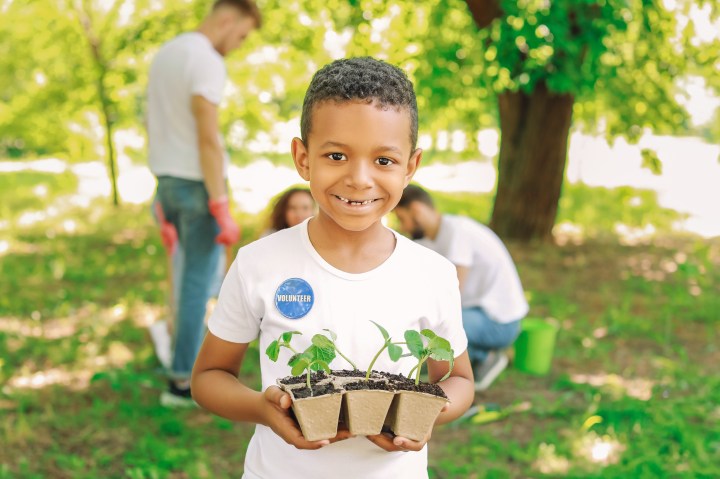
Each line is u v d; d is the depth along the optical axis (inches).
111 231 389.7
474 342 168.9
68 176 681.0
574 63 259.9
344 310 58.8
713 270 313.1
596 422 152.1
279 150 851.4
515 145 353.4
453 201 517.7
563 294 269.1
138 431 146.1
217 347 61.9
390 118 54.2
